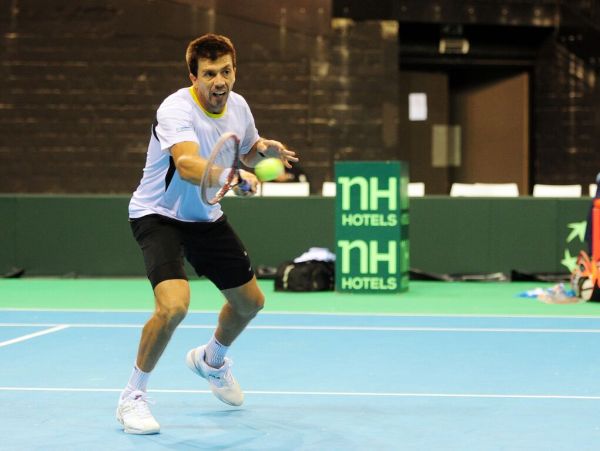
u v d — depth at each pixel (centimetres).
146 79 2750
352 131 2783
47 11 2738
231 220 2186
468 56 2959
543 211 2130
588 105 2906
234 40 2753
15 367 1176
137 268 2216
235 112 895
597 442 826
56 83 2752
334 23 2766
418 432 862
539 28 2912
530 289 2019
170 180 870
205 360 952
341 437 847
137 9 2738
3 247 2233
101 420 912
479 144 3020
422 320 1580
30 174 2769
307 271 1978
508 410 947
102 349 1302
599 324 1534
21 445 821
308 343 1345
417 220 2162
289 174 2623
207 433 862
